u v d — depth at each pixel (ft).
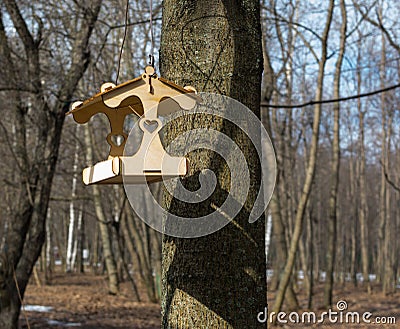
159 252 65.51
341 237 123.13
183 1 9.70
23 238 30.63
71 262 124.57
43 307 54.95
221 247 8.86
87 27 32.86
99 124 70.79
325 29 46.14
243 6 9.66
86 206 112.47
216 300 8.73
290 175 78.28
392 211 127.34
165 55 9.78
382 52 76.43
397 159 113.29
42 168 31.71
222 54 9.42
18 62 33.88
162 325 9.16
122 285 90.53
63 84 32.27
